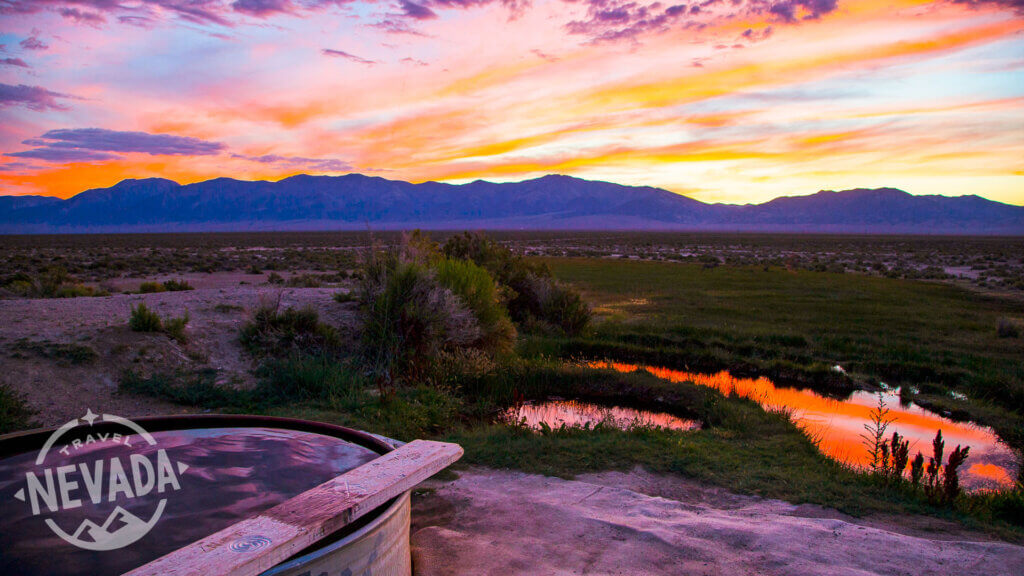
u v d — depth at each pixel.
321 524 1.79
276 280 27.33
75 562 1.58
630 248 81.19
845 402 9.55
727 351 12.88
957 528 4.25
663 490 4.90
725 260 54.25
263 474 2.38
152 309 9.98
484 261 16.16
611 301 21.69
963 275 39.28
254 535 1.68
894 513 4.52
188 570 1.46
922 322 17.11
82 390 6.98
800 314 18.55
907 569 3.19
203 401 7.22
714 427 7.29
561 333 14.19
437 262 11.94
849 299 22.70
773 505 4.59
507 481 4.98
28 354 7.38
